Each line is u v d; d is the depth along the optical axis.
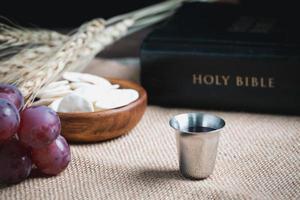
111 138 0.51
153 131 0.52
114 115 0.49
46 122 0.43
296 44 0.55
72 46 0.53
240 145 0.50
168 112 0.57
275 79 0.55
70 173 0.46
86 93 0.51
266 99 0.55
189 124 0.45
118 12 0.81
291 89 0.55
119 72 0.65
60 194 0.43
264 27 0.60
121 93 0.51
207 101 0.57
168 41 0.57
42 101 0.50
